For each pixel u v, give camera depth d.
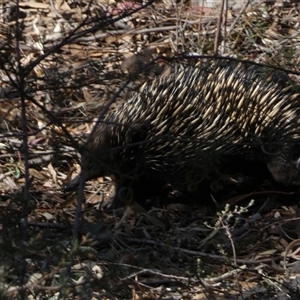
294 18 14.80
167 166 9.91
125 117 9.62
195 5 15.05
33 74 7.20
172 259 8.84
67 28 13.89
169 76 9.87
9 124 10.70
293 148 10.02
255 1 14.98
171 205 10.62
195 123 9.74
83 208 10.16
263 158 10.22
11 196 6.68
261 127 9.78
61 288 5.58
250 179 11.02
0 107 10.80
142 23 14.58
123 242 9.12
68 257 5.46
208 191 10.31
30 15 14.51
